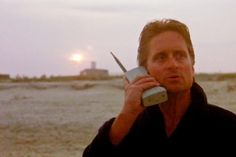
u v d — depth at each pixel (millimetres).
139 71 2244
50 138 14281
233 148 2266
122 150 2258
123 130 2201
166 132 2305
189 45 2312
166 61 2225
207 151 2258
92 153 2229
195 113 2271
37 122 18438
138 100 2137
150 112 2324
